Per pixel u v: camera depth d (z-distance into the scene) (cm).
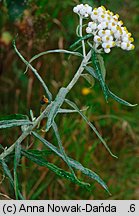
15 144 200
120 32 190
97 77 188
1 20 350
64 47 388
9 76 391
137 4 411
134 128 411
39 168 334
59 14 378
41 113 203
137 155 393
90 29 193
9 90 392
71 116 370
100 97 408
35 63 377
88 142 374
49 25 356
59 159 339
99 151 386
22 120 197
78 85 403
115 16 198
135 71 447
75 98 392
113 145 394
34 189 327
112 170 379
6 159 209
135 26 427
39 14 329
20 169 331
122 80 443
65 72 389
